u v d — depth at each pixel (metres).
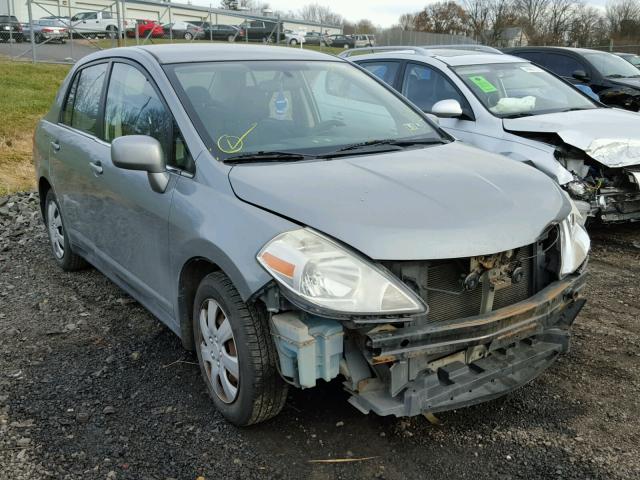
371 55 8.41
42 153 5.51
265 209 2.96
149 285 3.88
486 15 52.81
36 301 4.93
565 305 3.29
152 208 3.62
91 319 4.59
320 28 35.84
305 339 2.68
